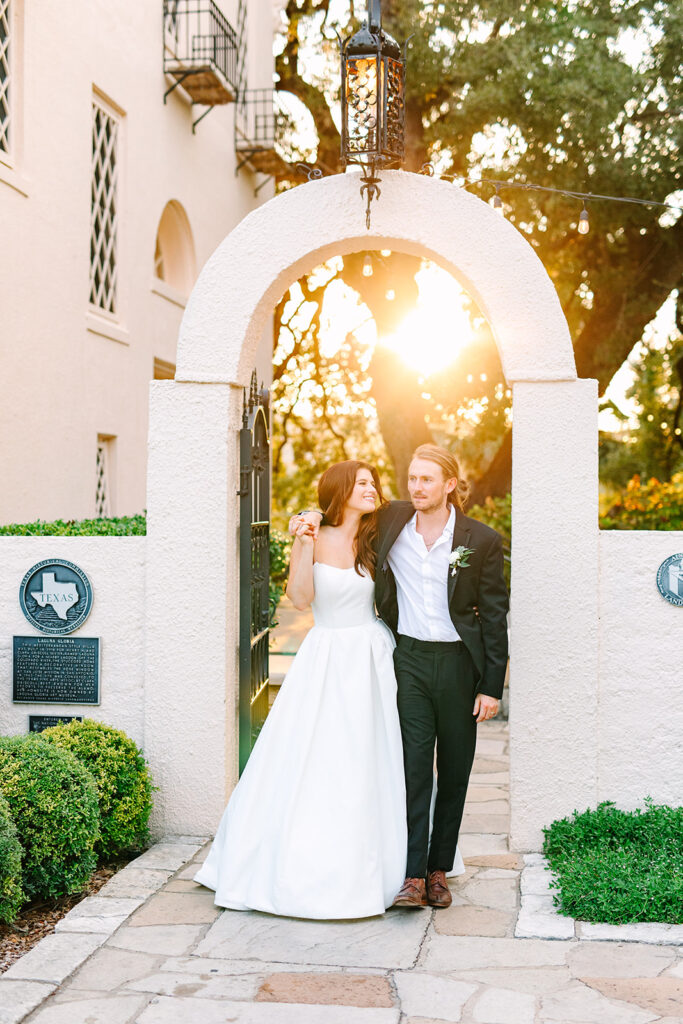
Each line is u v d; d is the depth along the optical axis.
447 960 3.57
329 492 4.24
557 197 11.38
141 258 10.21
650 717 4.74
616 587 4.75
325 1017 3.14
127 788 4.61
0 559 5.18
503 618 4.08
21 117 7.48
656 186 11.56
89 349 8.84
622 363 13.91
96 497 9.31
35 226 7.69
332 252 5.05
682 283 14.50
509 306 4.77
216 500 4.98
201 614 4.98
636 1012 3.16
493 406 13.45
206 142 12.21
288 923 3.91
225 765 4.98
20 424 7.48
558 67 10.53
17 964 3.53
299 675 4.25
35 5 7.63
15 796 4.02
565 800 4.75
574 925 3.85
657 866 4.09
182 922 3.93
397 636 4.27
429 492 4.03
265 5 14.78
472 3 11.21
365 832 3.99
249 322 4.96
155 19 10.38
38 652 5.14
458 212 4.81
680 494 11.09
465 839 4.99
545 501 4.76
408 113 13.19
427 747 4.09
